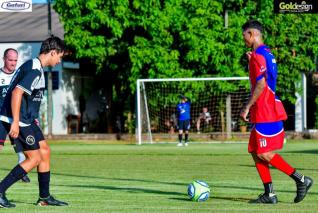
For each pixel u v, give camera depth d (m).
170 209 20.41
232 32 73.75
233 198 23.31
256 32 21.59
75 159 46.06
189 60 73.19
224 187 27.25
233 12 74.75
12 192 25.66
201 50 73.25
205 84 74.81
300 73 77.62
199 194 22.41
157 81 73.38
